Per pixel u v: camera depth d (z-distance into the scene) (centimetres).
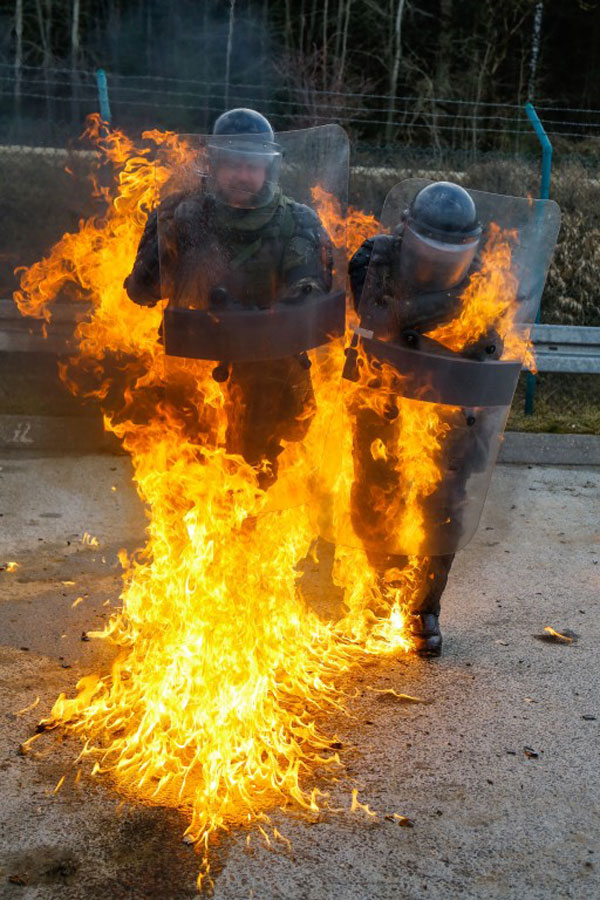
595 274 1072
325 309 364
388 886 287
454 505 407
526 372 948
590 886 291
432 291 372
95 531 599
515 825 320
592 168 1125
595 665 443
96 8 2853
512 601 520
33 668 417
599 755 365
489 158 1116
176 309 353
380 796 333
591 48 2755
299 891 283
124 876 287
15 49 2650
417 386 380
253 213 344
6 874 287
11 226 988
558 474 785
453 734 376
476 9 2670
